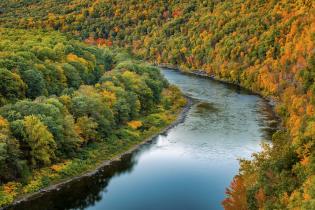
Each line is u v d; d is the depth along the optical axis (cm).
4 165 5900
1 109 6681
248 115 10325
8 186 5906
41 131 6350
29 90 8162
